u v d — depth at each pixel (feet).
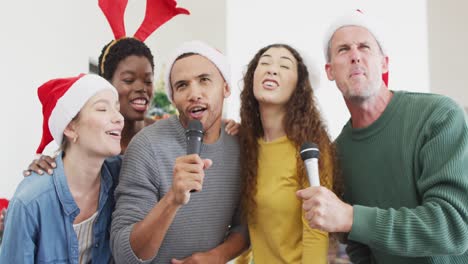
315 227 4.31
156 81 12.01
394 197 5.01
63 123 5.10
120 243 4.63
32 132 9.09
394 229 4.38
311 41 13.43
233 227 5.72
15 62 8.70
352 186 5.39
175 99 5.37
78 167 5.15
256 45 13.74
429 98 5.03
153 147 5.14
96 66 10.84
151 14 7.56
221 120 5.73
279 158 5.32
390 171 5.03
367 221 4.39
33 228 4.92
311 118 5.40
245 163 5.43
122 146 6.68
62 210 5.07
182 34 13.05
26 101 8.95
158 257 5.16
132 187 5.02
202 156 5.30
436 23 12.76
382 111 5.24
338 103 11.68
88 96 5.06
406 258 5.04
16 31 8.74
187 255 5.23
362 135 5.28
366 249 5.67
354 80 5.12
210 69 5.31
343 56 5.22
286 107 5.44
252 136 5.52
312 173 4.49
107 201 5.46
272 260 5.34
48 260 4.99
